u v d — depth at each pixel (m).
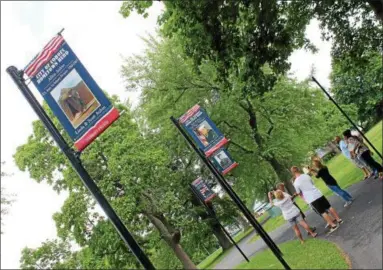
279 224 23.42
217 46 16.55
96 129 7.56
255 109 32.19
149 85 33.03
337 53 21.67
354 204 13.23
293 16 18.52
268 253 15.50
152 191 31.36
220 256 36.03
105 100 7.55
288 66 18.38
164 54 31.88
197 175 39.12
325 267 9.18
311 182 12.66
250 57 17.27
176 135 33.03
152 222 32.91
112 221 7.45
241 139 33.28
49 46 7.76
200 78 30.84
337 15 20.33
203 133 16.12
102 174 31.17
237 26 16.78
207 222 39.66
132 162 29.83
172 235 33.41
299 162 36.41
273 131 33.94
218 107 31.00
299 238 13.35
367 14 20.50
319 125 36.38
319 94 35.16
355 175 18.53
